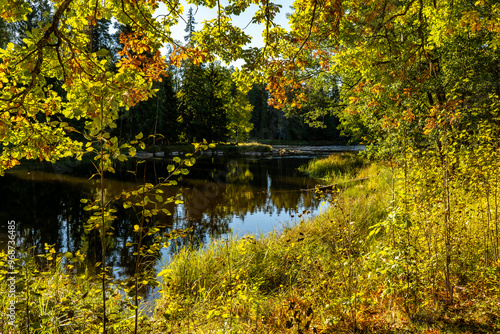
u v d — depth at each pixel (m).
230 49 3.30
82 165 23.23
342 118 16.94
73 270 5.88
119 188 14.50
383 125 4.43
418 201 4.12
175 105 35.69
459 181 4.50
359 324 3.28
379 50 3.78
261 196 13.46
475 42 7.50
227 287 4.43
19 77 2.31
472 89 6.95
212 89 40.09
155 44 2.86
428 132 4.00
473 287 3.84
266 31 3.10
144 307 4.27
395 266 3.11
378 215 7.77
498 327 2.92
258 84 3.53
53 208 11.03
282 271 5.09
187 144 36.25
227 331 3.21
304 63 3.21
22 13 2.14
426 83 6.39
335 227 5.79
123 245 7.62
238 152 37.56
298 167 24.27
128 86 2.12
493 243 4.45
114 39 28.80
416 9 3.55
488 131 4.50
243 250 5.27
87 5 2.81
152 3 2.85
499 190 4.41
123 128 30.94
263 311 3.78
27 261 2.79
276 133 64.06
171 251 7.01
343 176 17.12
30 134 2.77
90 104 2.06
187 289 4.69
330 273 4.46
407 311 3.43
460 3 4.68
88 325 2.54
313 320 3.43
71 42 2.08
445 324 3.11
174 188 14.97
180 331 3.34
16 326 2.95
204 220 9.81
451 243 4.05
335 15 2.87
